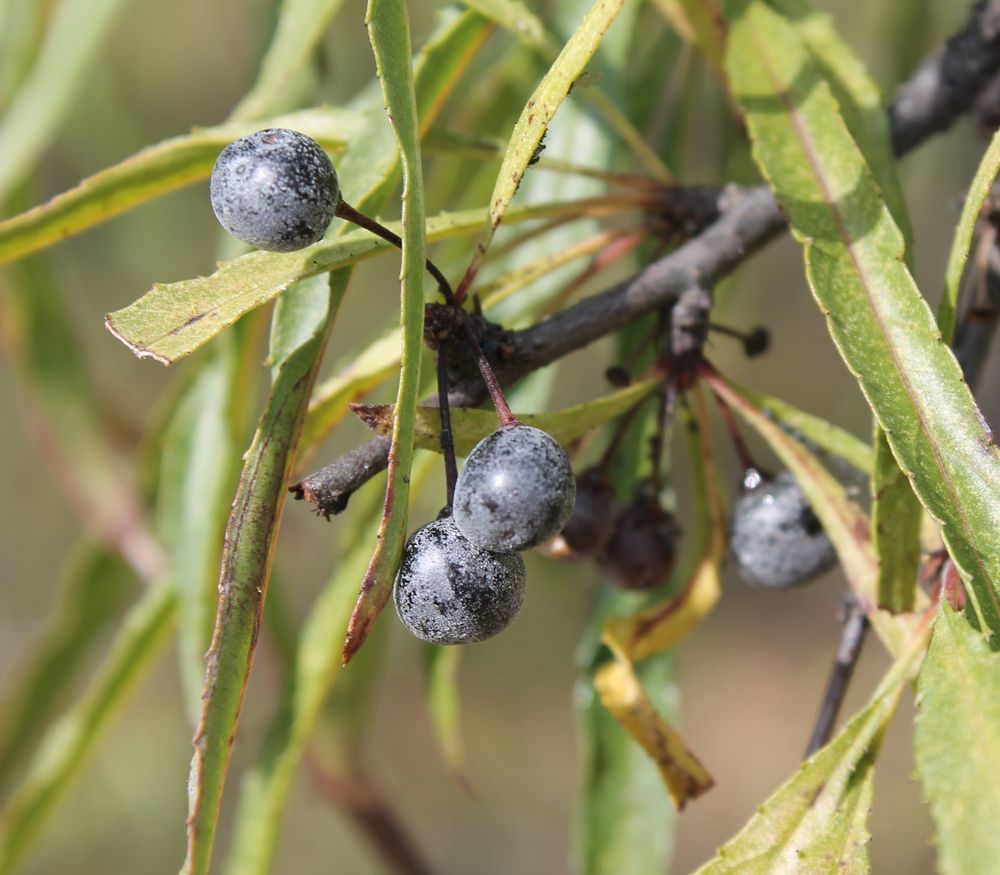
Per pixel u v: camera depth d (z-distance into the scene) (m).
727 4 0.23
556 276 0.26
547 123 0.19
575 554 0.23
